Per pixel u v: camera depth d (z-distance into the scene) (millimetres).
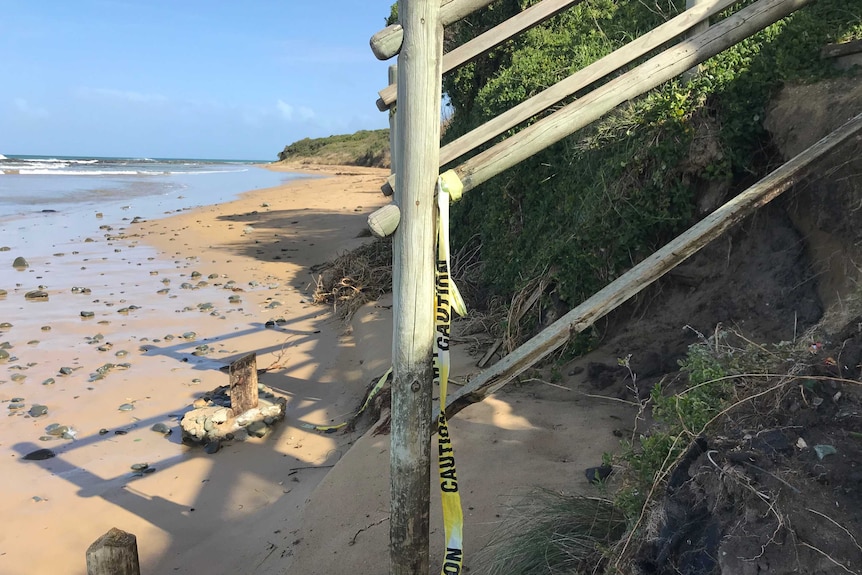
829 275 3453
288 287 9875
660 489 2135
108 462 4617
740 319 3914
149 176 41094
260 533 3666
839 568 1572
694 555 1842
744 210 2527
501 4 9570
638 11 7215
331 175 42688
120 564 2359
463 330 6082
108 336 7387
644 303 4691
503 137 7379
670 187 4535
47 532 3787
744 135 4234
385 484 3594
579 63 6797
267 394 5555
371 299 8133
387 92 2330
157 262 11695
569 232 5297
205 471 4492
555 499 2926
